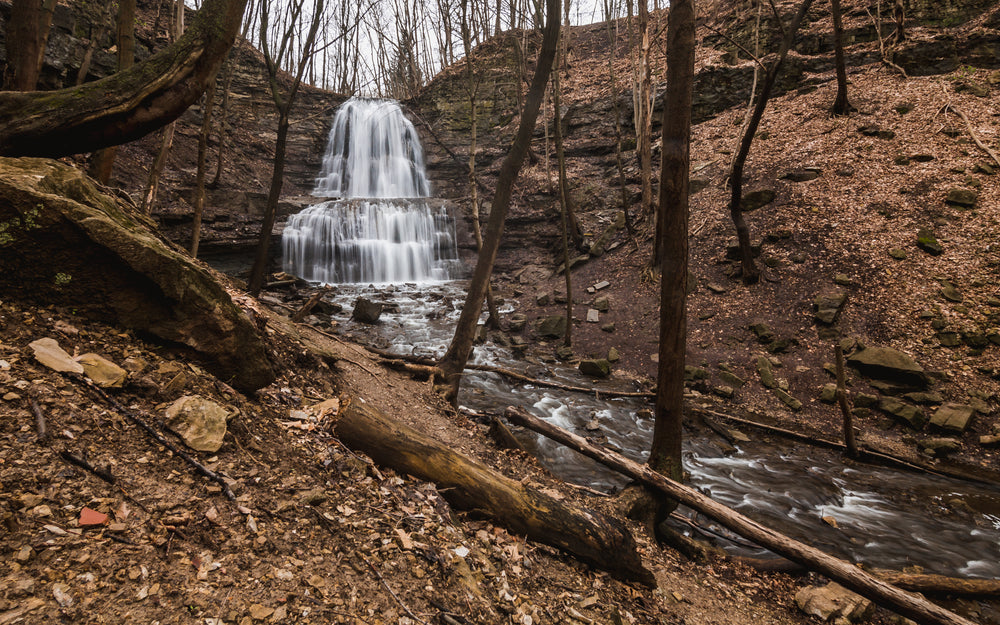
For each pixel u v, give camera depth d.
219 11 3.92
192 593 1.99
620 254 15.89
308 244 17.19
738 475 7.12
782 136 16.12
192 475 2.59
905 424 8.45
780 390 9.59
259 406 3.77
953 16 17.16
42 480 2.09
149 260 3.15
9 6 11.59
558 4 6.53
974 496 6.71
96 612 1.75
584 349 12.33
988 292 9.88
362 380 6.09
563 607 3.13
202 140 9.52
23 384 2.44
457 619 2.52
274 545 2.43
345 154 24.39
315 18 8.96
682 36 4.51
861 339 9.98
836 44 15.12
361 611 2.30
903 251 11.24
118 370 2.87
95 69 13.91
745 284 12.41
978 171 12.27
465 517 3.70
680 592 3.99
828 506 6.40
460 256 20.02
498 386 10.06
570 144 21.23
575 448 5.31
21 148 3.44
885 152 13.88
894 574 4.62
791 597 4.38
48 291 2.99
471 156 13.19
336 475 3.31
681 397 5.05
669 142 4.70
